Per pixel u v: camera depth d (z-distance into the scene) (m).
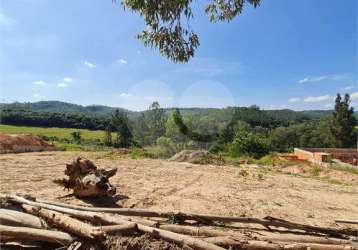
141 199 7.98
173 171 14.09
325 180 14.53
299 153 28.83
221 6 5.94
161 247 4.20
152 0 5.43
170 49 5.96
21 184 9.02
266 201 8.70
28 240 4.40
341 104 45.47
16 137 23.27
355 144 45.38
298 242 4.89
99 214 4.84
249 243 4.42
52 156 18.33
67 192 8.13
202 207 7.54
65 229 4.42
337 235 5.68
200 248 4.18
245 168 17.39
